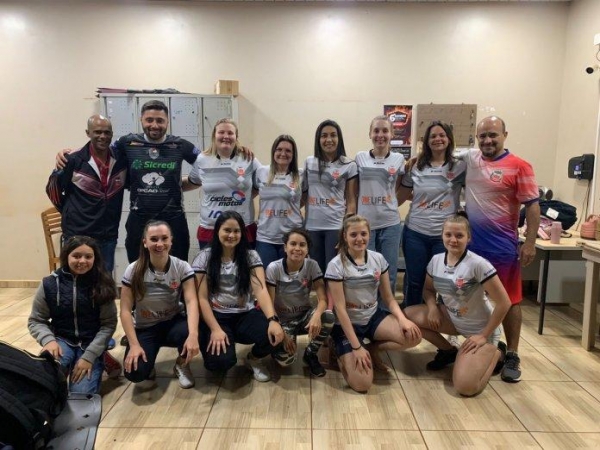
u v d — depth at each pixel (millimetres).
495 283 2324
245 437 1941
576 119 3949
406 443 1902
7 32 4090
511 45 4109
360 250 2430
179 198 2828
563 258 3516
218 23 4105
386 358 2797
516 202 2588
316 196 2889
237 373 2572
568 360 2762
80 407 1230
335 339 2514
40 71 4137
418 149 4238
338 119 4223
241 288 2459
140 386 2406
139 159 2725
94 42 4109
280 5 4078
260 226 2867
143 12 4082
